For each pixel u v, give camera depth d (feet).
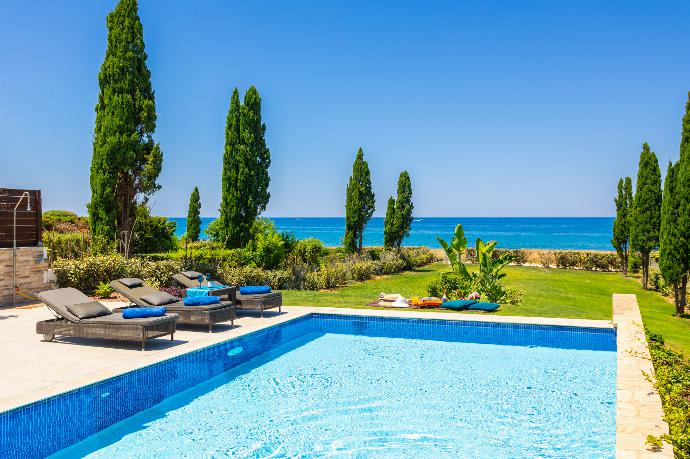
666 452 13.35
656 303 59.62
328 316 44.32
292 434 21.66
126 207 63.16
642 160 72.02
